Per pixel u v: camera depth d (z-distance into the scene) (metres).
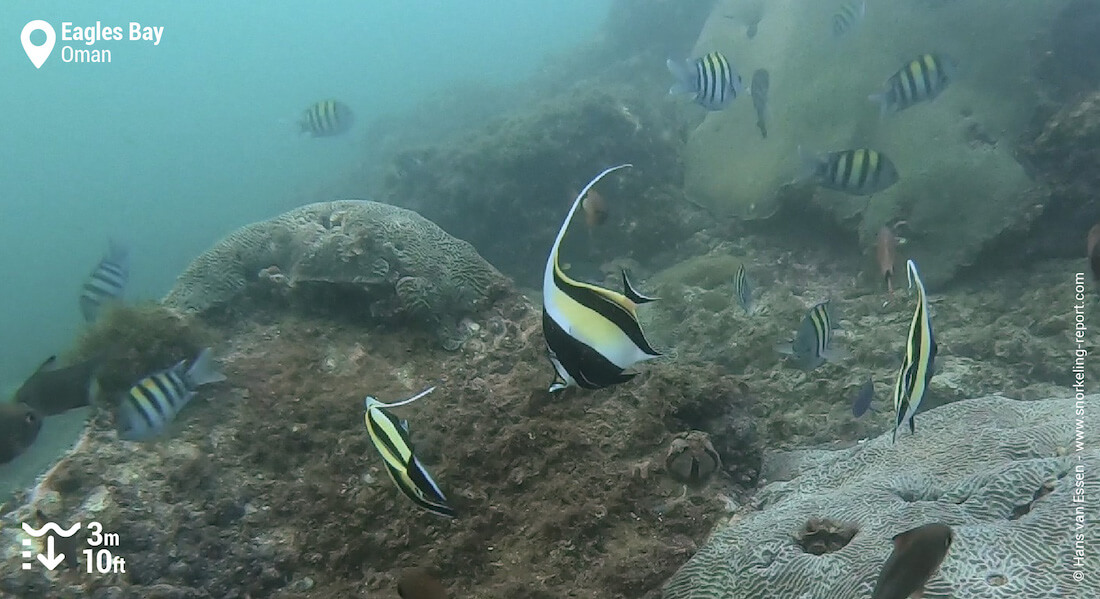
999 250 1.72
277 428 1.13
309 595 0.92
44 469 1.06
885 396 1.33
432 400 1.17
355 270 1.38
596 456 1.06
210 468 1.07
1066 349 1.39
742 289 1.34
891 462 1.01
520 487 1.02
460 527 0.97
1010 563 0.73
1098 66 1.82
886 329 1.54
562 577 0.91
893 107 1.31
